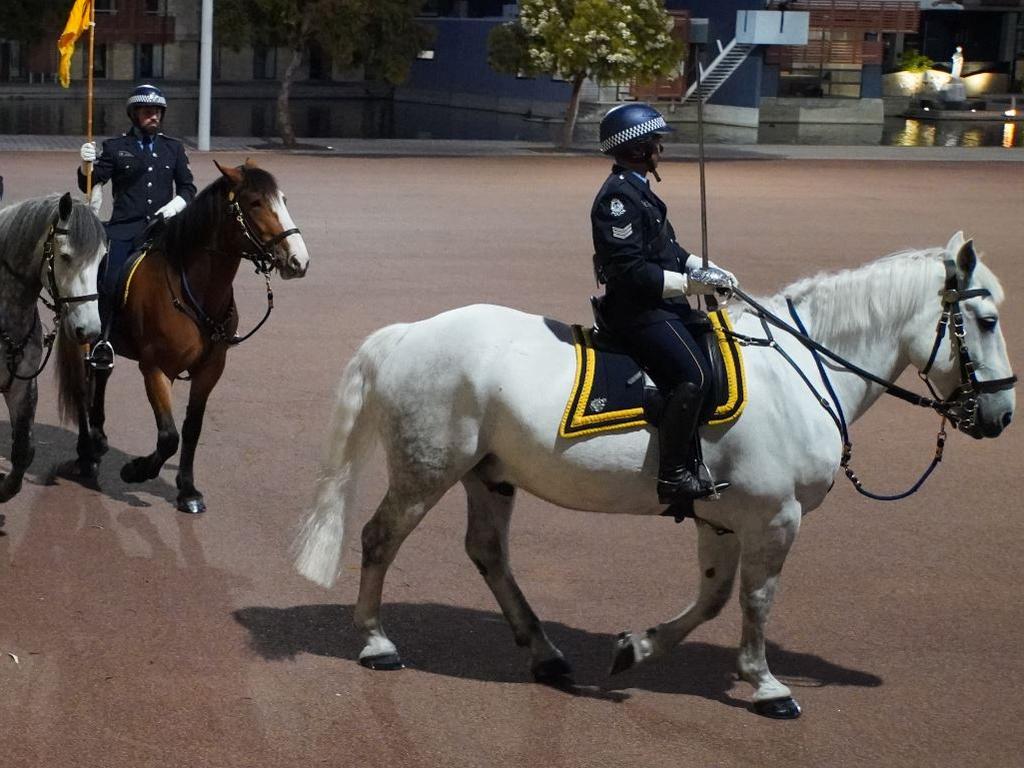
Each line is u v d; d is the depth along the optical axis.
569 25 33.69
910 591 7.39
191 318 8.08
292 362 12.15
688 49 48.25
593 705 5.94
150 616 6.70
